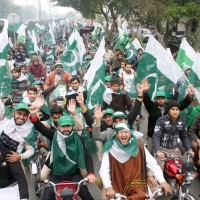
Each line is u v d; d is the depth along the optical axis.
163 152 6.16
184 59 9.45
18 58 17.44
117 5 35.97
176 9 23.20
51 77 10.12
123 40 16.81
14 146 5.00
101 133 5.98
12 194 4.52
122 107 8.18
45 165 5.69
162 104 7.23
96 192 6.75
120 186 4.94
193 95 7.71
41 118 7.26
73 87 8.25
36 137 6.41
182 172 5.18
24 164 6.38
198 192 6.74
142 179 4.90
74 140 5.23
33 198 6.47
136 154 4.93
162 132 6.23
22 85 10.51
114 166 4.97
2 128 5.36
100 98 8.18
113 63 14.61
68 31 40.34
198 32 23.09
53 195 5.13
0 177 4.54
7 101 8.52
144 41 29.19
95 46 26.97
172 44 25.75
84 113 6.33
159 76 8.45
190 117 7.62
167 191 4.86
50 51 19.61
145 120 11.08
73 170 5.30
